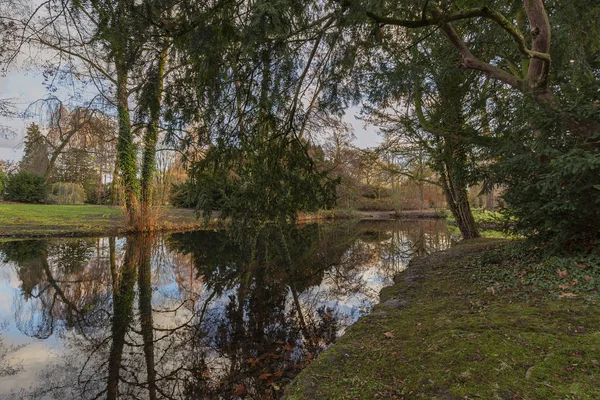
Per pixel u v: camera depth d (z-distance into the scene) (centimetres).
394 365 216
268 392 273
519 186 375
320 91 424
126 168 1280
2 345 388
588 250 383
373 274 751
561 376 174
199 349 371
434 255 729
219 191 443
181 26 262
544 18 354
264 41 270
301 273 777
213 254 1015
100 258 898
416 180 1116
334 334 400
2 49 300
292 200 434
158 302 554
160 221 1454
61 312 503
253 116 373
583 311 255
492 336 229
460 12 279
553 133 329
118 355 360
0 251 937
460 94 629
